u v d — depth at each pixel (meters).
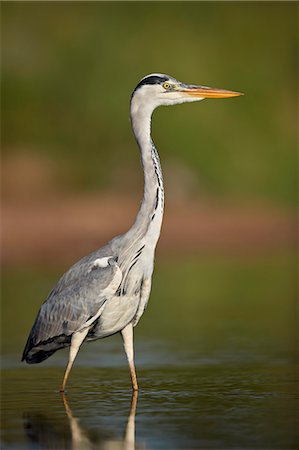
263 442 7.12
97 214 25.36
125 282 8.91
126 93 31.64
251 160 29.83
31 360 9.54
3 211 25.72
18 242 22.02
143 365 10.48
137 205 27.02
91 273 8.88
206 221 25.72
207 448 6.97
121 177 30.80
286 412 8.10
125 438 7.29
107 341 12.38
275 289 16.73
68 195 29.34
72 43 32.78
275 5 33.88
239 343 11.78
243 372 9.96
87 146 31.95
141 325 13.35
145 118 9.36
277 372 9.95
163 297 15.97
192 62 31.34
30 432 7.52
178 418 7.91
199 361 10.64
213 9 32.78
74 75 32.59
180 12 32.50
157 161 9.21
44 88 32.94
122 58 32.06
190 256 21.53
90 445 7.13
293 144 30.73
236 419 7.86
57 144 32.66
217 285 17.28
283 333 12.50
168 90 9.39
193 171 29.33
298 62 32.53
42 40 33.47
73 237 22.64
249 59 31.91
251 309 14.57
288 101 31.84
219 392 8.96
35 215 25.08
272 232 24.77
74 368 10.41
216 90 9.48
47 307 9.06
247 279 18.06
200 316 13.98
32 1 33.50
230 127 30.12
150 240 9.01
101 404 8.51
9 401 8.70
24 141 33.16
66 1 33.25
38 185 30.17
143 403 8.52
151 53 31.75
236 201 28.64
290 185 29.77
